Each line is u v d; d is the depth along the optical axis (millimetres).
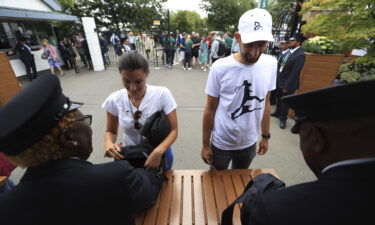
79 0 22250
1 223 576
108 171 665
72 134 657
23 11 7504
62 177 618
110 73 9023
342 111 419
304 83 4211
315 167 542
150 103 1438
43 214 595
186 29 48000
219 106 1588
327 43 4043
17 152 579
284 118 3932
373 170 339
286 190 480
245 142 1675
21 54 7559
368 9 2938
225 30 34656
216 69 1460
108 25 24000
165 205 1432
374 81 351
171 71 9383
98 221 650
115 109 1512
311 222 402
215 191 1553
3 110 551
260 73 1411
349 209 370
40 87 581
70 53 9266
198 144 3469
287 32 6027
